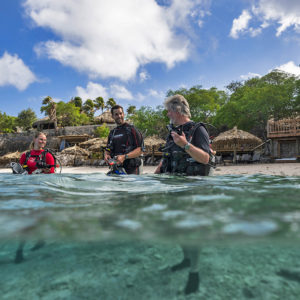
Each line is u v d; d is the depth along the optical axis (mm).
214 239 754
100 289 805
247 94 21672
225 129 28125
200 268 922
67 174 3273
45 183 2166
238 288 812
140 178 2400
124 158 3494
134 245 966
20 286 840
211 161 2635
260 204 1132
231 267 917
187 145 2260
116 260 960
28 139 39188
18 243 912
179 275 892
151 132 27875
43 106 62031
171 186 1828
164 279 868
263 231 771
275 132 17984
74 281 853
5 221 977
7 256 931
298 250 889
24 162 3818
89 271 913
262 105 19391
